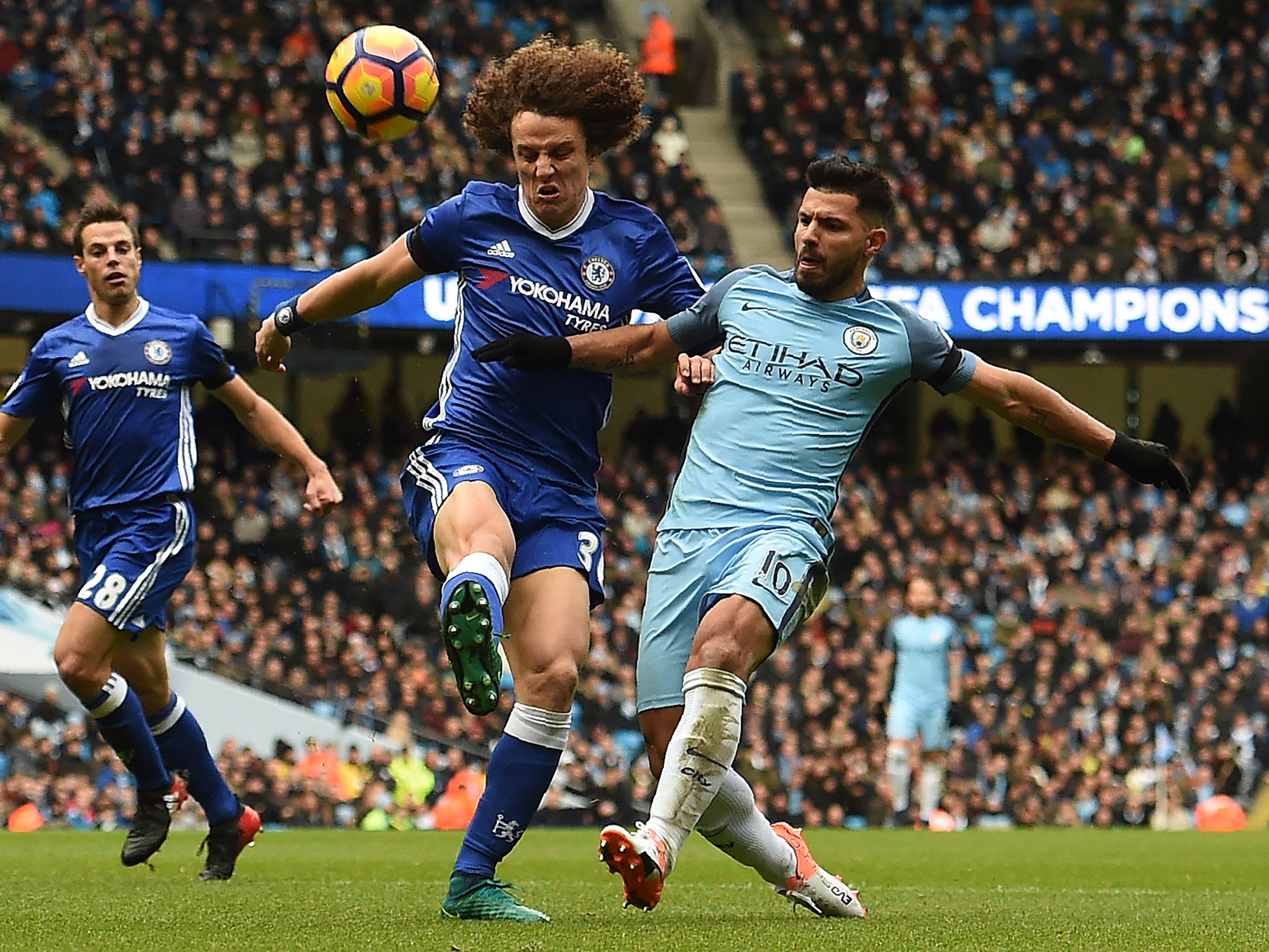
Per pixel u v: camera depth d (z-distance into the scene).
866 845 19.94
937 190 39.88
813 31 44.00
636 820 27.70
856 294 8.55
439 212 8.84
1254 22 43.81
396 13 40.31
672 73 45.12
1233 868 15.45
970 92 42.00
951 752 29.16
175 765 11.37
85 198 33.06
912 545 36.03
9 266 31.27
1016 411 8.48
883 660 29.83
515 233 8.76
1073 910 9.55
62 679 10.87
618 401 41.44
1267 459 40.47
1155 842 20.91
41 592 28.41
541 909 9.14
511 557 8.16
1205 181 40.06
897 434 41.00
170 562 11.21
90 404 11.13
